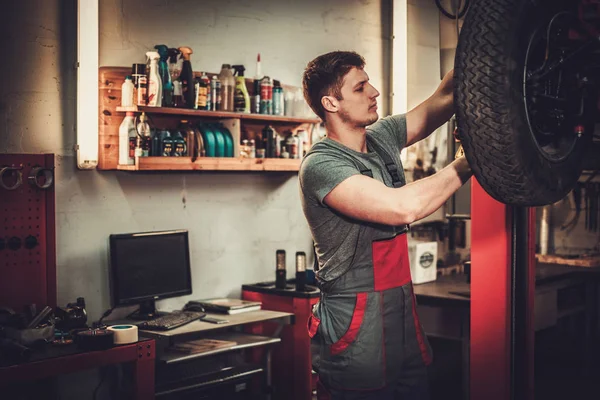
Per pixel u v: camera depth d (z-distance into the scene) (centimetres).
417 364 231
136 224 392
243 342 386
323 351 231
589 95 221
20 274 344
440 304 418
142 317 377
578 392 474
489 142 188
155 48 381
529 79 199
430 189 199
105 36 377
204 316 380
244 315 387
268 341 390
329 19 492
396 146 238
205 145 392
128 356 313
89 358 301
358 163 222
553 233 625
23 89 349
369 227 221
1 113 344
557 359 559
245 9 439
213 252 428
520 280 284
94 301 377
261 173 452
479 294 292
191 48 412
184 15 409
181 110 376
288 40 466
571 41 212
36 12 352
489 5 188
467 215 511
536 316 460
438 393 461
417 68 551
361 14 515
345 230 220
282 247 466
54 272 353
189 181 415
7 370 279
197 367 370
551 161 202
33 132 353
